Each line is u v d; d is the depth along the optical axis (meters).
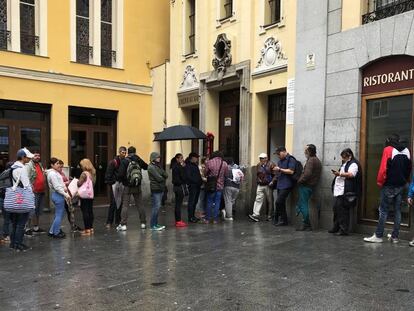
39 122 14.71
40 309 5.04
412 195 7.70
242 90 12.70
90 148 15.84
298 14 10.63
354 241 8.34
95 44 15.79
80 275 6.39
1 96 13.76
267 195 11.30
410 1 8.57
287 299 5.16
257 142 12.49
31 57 14.33
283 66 11.33
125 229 10.17
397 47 8.54
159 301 5.20
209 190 11.16
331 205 9.75
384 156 7.98
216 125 14.69
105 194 16.22
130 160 10.30
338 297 5.18
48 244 8.67
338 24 9.70
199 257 7.32
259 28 12.28
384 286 5.54
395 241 8.10
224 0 13.91
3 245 8.64
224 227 10.38
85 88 15.51
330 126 9.85
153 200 10.28
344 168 8.93
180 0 15.89
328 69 9.91
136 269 6.65
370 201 9.20
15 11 14.07
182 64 15.80
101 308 5.02
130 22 16.59
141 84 16.89
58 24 14.91
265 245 8.16
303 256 7.20
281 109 12.30
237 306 4.98
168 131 11.64
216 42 13.73
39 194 9.92
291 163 10.23
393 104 8.80
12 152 14.16
